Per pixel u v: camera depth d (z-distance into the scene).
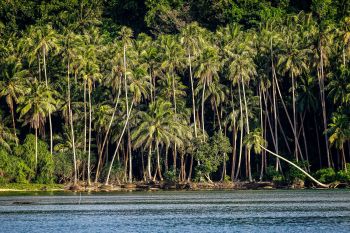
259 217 198.75
